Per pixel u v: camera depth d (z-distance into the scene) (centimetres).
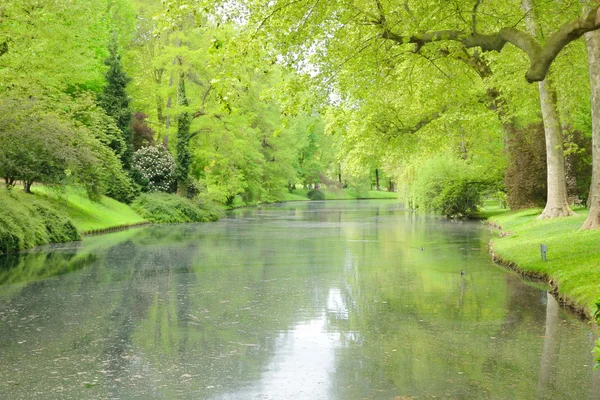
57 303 1138
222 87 1169
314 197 8881
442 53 1878
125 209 3519
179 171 4088
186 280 1409
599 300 613
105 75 3734
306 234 2742
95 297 1198
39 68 2508
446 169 3956
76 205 3042
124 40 4741
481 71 2573
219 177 5081
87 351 814
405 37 1223
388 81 1712
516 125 3256
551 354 791
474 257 1822
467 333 903
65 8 2519
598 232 1659
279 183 7400
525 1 1856
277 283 1361
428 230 2916
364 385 674
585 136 3162
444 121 2911
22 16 2336
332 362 762
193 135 4650
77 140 2628
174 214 3656
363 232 2830
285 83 1341
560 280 1217
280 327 949
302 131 8712
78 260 1777
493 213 4122
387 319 1000
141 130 4259
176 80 4606
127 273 1519
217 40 1156
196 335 899
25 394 649
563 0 1489
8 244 1994
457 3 1234
